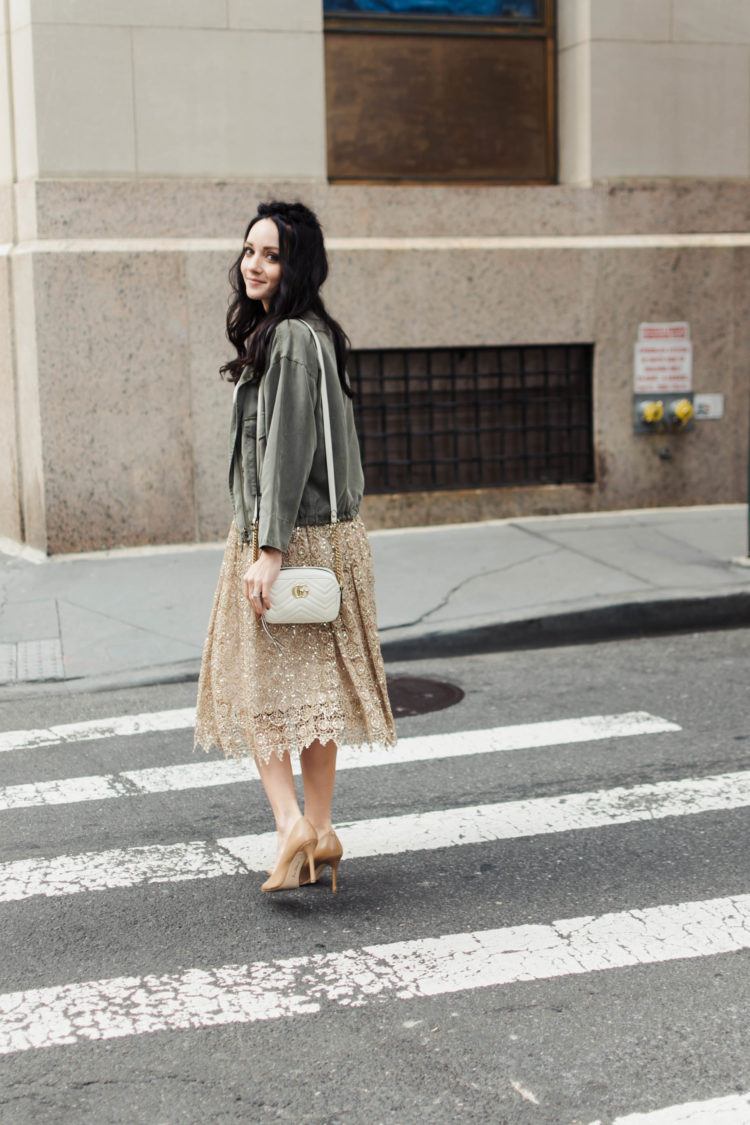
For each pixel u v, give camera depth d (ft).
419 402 31.53
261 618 11.23
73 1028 9.62
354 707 11.67
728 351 33.01
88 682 20.58
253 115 29.45
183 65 28.81
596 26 31.24
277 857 11.50
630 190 31.99
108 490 29.01
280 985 10.28
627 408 32.48
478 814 14.40
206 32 28.89
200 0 28.73
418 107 31.58
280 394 10.66
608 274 31.81
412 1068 8.98
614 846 13.32
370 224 30.42
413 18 31.22
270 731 11.27
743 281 32.86
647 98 31.89
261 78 29.40
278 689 11.30
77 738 17.80
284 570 10.93
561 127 32.78
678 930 11.18
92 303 28.32
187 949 11.00
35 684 20.47
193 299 29.01
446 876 12.58
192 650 22.04
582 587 25.17
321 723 11.24
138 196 28.68
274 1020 9.70
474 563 27.27
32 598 25.38
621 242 31.89
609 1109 8.42
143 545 29.45
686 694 19.66
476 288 30.94
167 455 29.32
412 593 24.94
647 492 33.01
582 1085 8.71
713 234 32.76
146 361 28.89
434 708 19.21
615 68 31.55
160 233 28.94
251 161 29.55
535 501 32.22
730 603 24.73
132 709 19.29
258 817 14.48
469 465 32.14
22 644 22.43
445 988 10.17
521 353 32.01
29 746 17.44
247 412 11.19
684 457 33.14
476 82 31.96
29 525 29.81
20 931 11.41
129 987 10.28
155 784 15.74
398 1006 9.89
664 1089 8.64
